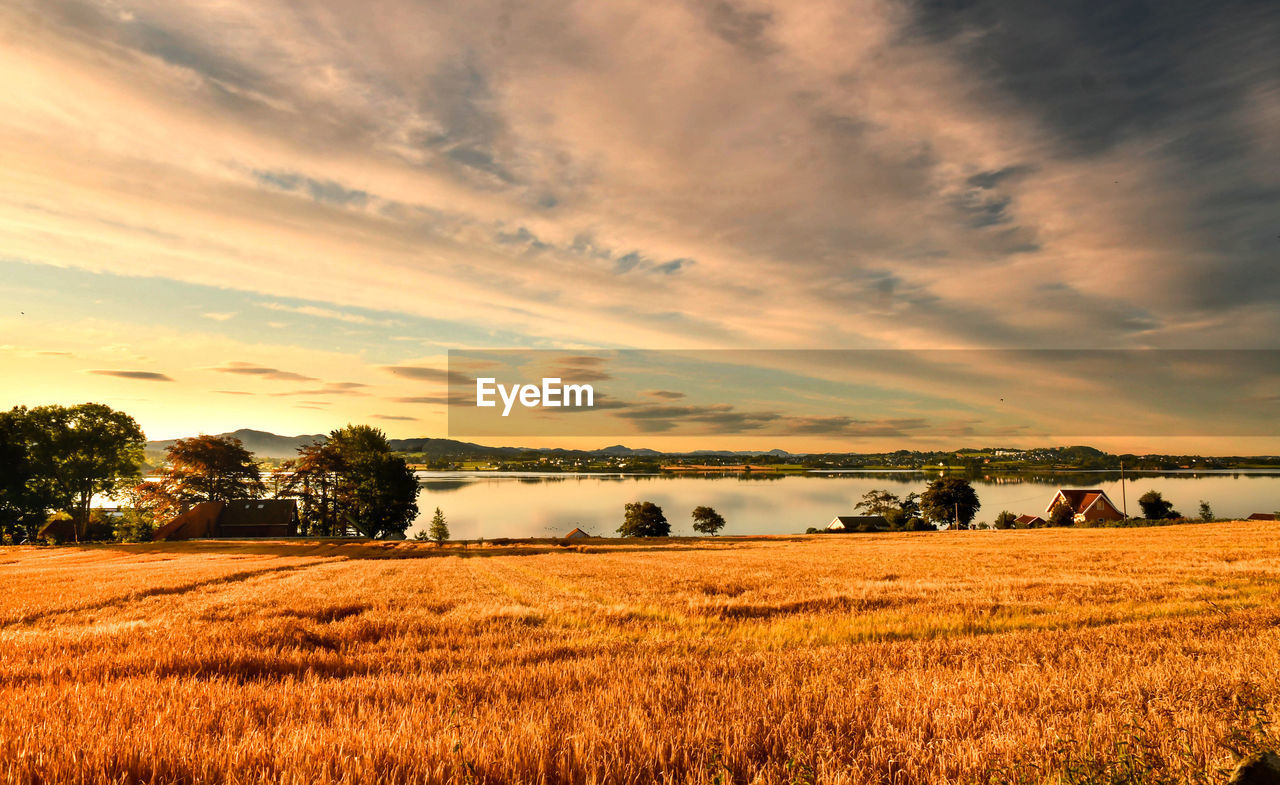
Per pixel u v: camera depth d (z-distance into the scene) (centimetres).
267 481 8238
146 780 405
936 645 922
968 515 8794
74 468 6775
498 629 1322
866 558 3331
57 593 2053
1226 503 10144
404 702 626
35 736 465
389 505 7356
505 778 402
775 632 1226
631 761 421
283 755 425
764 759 451
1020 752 428
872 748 456
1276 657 757
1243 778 346
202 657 884
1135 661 764
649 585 2203
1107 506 8406
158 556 4412
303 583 2459
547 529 9800
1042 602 1531
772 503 12788
